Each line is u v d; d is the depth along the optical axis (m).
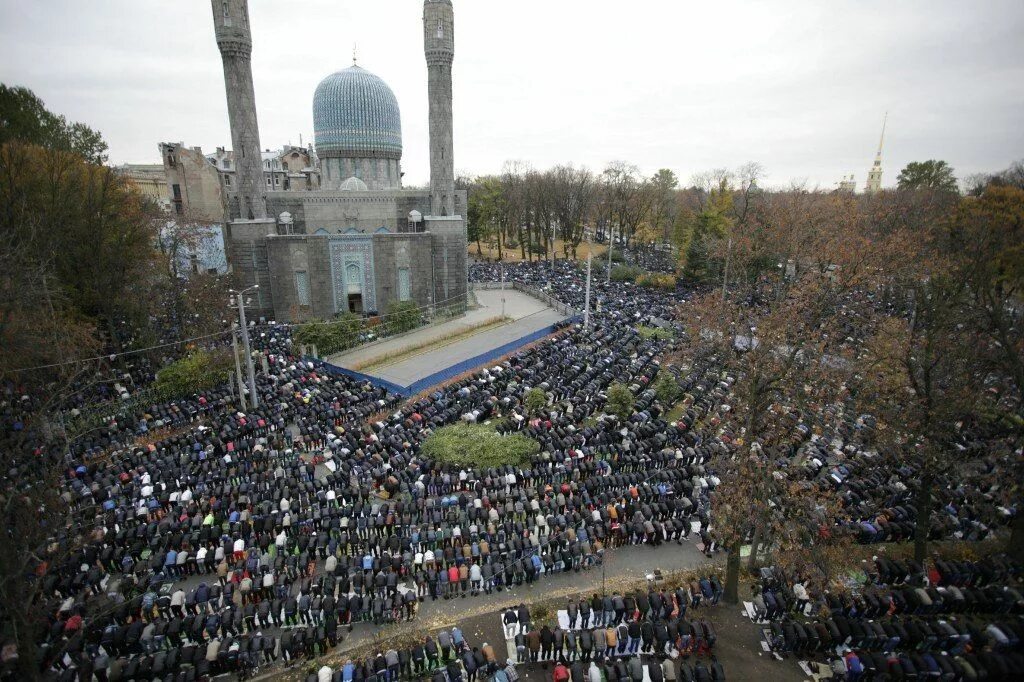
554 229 124.75
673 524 26.06
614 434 33.56
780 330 23.48
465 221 73.75
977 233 30.05
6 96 49.50
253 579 23.27
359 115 72.94
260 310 66.50
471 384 42.97
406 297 69.25
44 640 19.77
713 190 88.25
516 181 115.12
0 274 28.64
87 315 46.84
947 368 24.50
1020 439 25.44
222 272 79.19
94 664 18.59
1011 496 23.47
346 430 35.88
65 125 56.69
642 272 89.69
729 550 22.44
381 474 30.30
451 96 67.06
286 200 67.38
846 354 29.20
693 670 18.55
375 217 68.56
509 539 25.00
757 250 61.25
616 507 26.98
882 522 25.50
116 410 38.56
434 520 26.48
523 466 32.31
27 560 17.89
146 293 52.28
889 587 22.69
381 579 22.05
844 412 31.83
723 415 29.97
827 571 20.64
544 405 38.78
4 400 34.94
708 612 22.44
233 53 60.25
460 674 18.42
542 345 53.66
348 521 25.84
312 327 55.38
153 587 22.89
